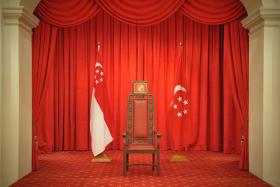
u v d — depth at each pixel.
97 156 6.47
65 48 7.56
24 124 5.37
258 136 5.30
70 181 5.07
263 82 5.12
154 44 7.57
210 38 7.57
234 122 7.34
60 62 7.58
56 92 7.57
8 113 5.09
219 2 6.17
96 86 6.47
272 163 5.11
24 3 5.22
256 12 5.16
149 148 5.45
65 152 7.41
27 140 5.51
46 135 7.39
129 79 7.58
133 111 5.98
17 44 5.10
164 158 6.79
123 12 6.31
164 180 5.14
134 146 5.60
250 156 5.64
